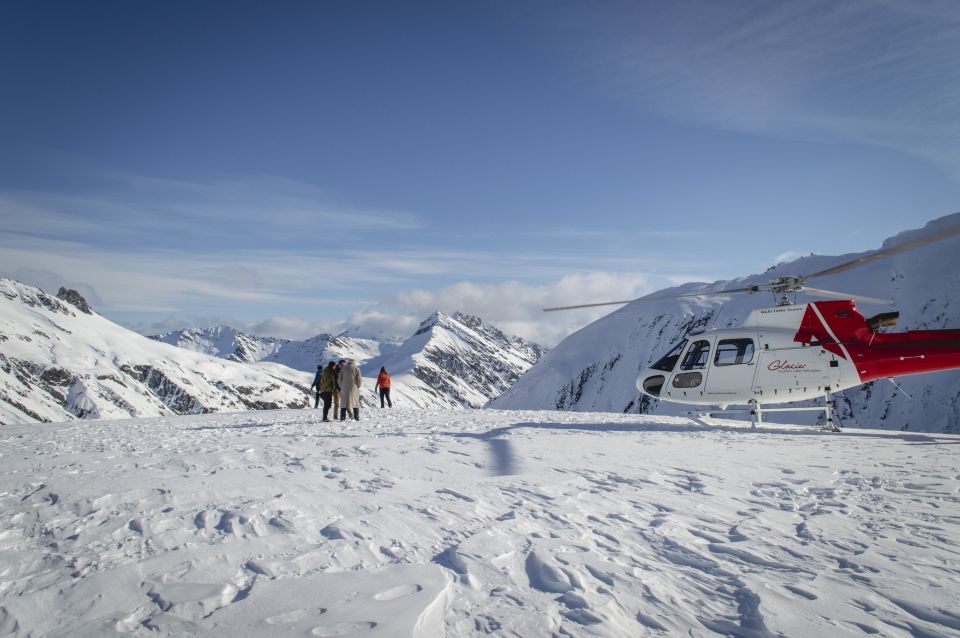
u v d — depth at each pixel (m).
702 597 3.33
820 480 6.65
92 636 2.76
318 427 13.77
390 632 2.76
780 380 13.28
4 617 2.94
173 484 5.95
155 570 3.57
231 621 2.88
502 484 6.17
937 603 3.22
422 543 4.16
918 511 5.23
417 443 9.53
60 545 4.11
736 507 5.37
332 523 4.57
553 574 3.55
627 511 5.14
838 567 3.80
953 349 12.44
